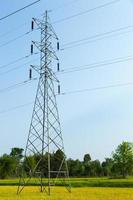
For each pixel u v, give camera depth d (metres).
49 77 57.22
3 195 51.81
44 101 55.62
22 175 58.88
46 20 59.22
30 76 56.69
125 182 92.25
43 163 59.16
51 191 61.09
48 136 54.69
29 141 55.53
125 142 170.62
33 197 46.91
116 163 170.50
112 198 44.72
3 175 195.00
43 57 57.75
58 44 60.59
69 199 43.34
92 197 46.44
